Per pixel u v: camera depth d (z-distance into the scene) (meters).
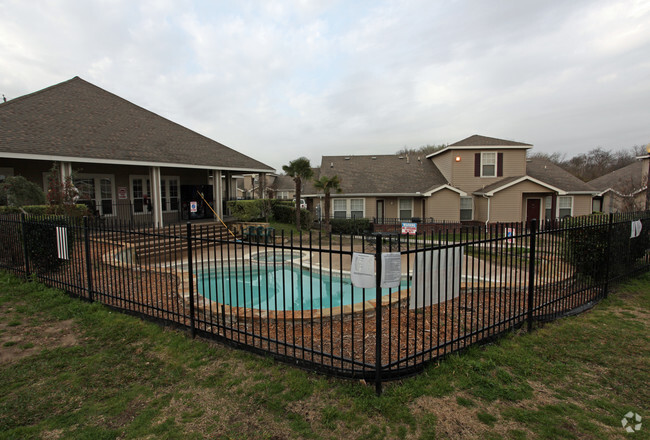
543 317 4.61
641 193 21.30
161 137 15.48
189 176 17.70
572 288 5.61
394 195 20.27
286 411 2.73
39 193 10.19
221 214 16.62
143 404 2.86
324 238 16.09
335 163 24.34
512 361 3.46
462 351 3.59
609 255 5.72
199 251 11.66
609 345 3.85
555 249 5.48
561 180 21.02
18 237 6.45
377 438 2.42
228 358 3.61
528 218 19.58
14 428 2.55
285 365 3.42
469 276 7.59
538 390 3.00
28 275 6.18
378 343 2.89
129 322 4.52
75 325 4.45
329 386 3.05
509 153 20.25
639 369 3.35
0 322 4.50
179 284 6.35
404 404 2.78
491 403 2.81
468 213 20.42
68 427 2.58
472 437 2.42
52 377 3.25
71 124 12.69
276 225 18.52
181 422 2.62
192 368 3.43
